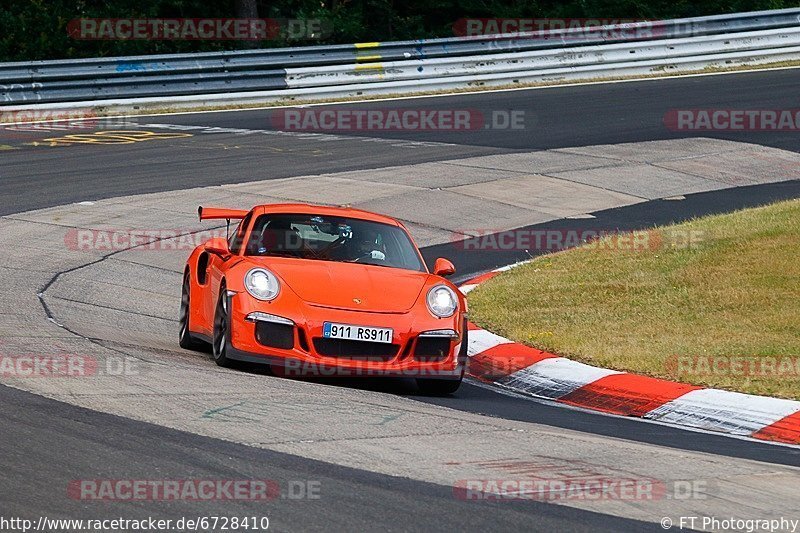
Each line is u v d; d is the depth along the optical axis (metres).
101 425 22.91
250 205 61.78
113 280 46.72
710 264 45.97
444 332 30.92
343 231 34.94
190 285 36.34
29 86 92.38
